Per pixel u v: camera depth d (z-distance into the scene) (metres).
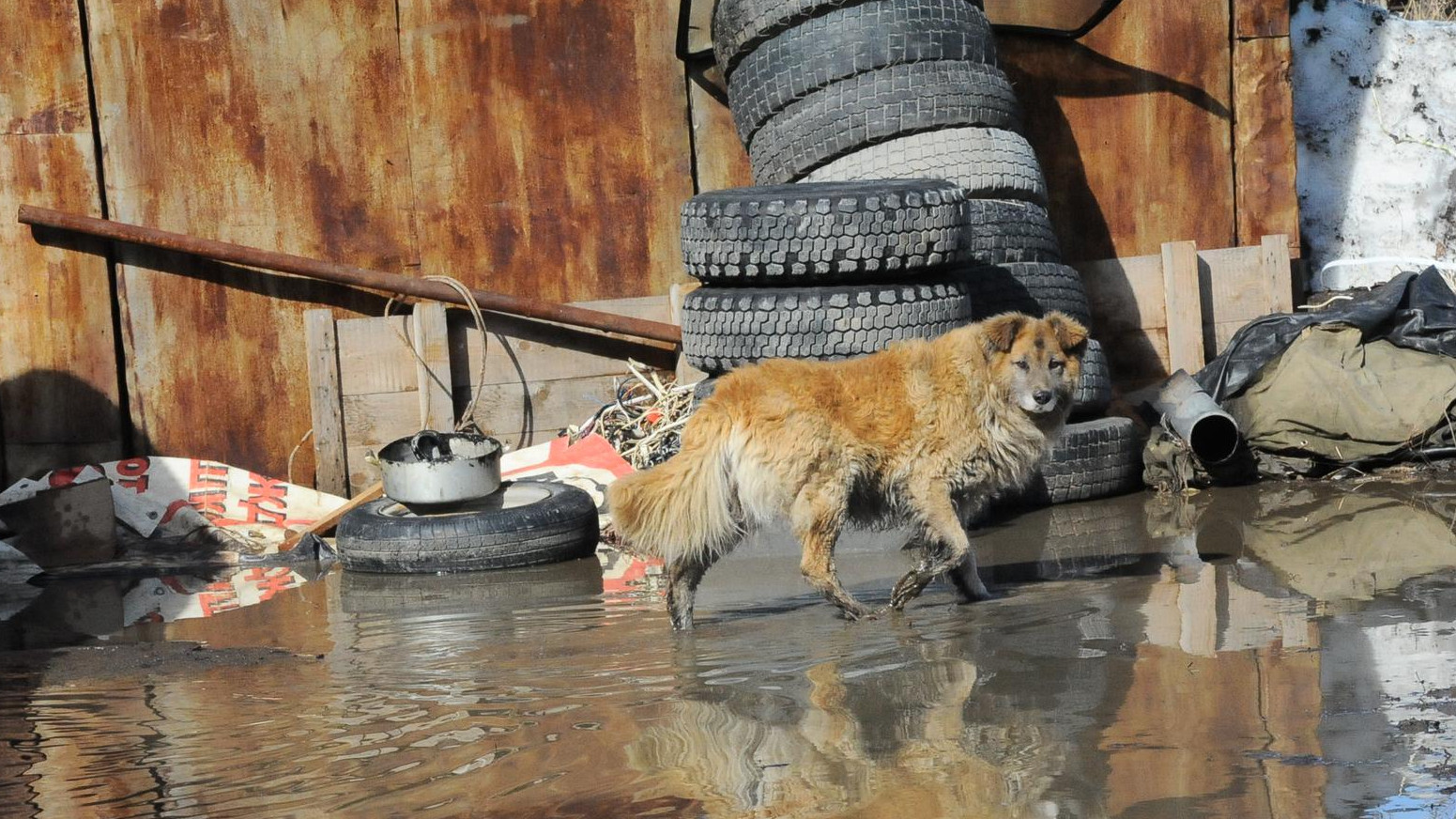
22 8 13.70
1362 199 17.56
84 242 13.93
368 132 14.53
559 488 12.66
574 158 14.98
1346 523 11.05
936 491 9.38
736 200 12.13
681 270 15.29
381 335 14.13
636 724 6.49
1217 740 5.78
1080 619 8.23
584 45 14.89
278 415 14.43
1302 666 6.82
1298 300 16.30
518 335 14.70
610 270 15.14
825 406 9.16
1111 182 16.02
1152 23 15.91
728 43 14.12
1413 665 6.74
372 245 14.63
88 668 8.54
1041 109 15.85
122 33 13.92
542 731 6.47
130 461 13.49
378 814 5.45
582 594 10.47
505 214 14.89
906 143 13.47
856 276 12.10
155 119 14.05
